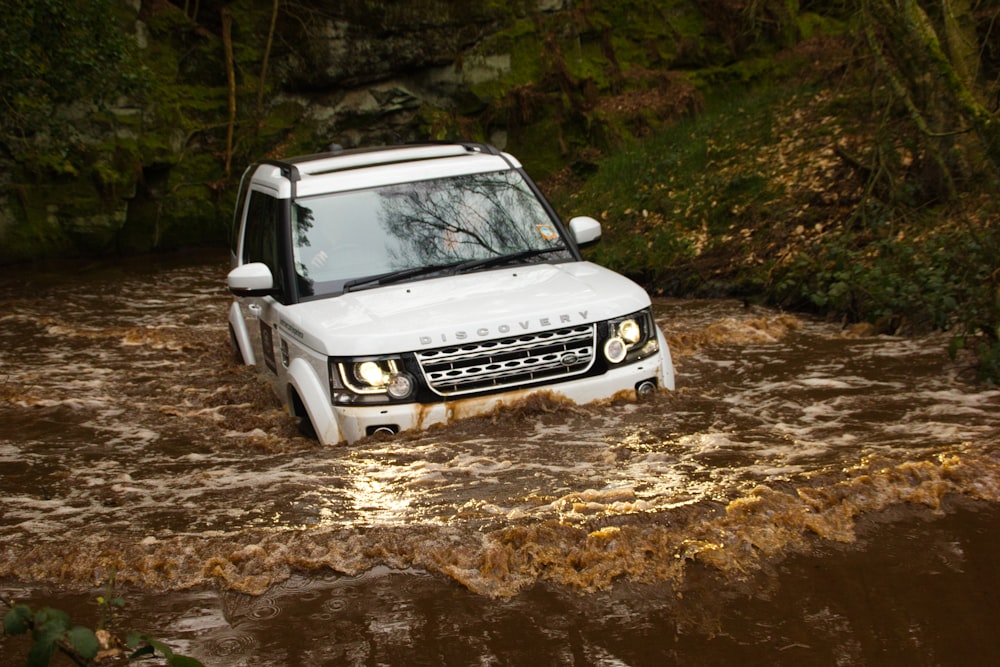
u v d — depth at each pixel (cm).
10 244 1650
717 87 2130
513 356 582
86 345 1002
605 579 394
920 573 393
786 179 1327
